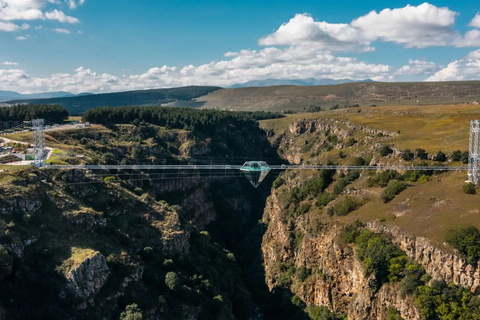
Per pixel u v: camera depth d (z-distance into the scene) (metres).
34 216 82.69
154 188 157.88
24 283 69.62
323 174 141.12
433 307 74.94
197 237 122.81
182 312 85.81
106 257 83.31
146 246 96.75
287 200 153.50
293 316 113.50
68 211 89.25
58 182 98.69
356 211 112.19
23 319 65.88
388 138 149.50
